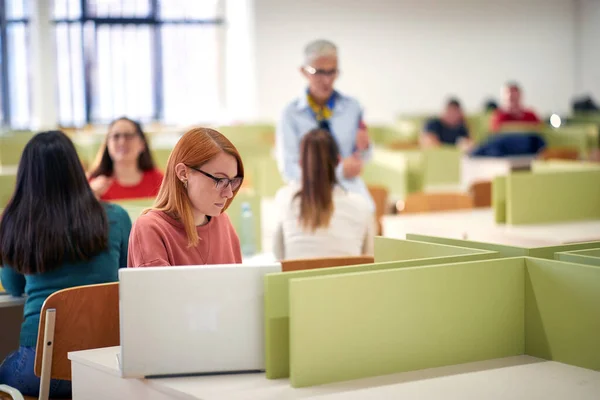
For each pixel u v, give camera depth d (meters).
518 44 13.80
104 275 2.68
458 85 13.53
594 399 1.75
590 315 1.96
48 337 2.36
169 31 12.84
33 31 12.62
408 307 1.93
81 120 12.77
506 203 4.43
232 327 1.87
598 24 13.85
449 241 2.28
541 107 14.05
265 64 12.57
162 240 2.21
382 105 13.20
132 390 1.90
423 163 6.82
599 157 7.23
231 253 2.38
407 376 1.90
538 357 2.07
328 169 3.28
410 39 13.20
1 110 12.99
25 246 2.58
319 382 1.83
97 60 12.72
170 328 1.85
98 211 2.65
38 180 2.60
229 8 12.91
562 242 3.85
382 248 2.36
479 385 1.84
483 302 2.03
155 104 12.93
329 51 4.10
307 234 3.30
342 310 1.85
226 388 1.80
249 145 7.78
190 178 2.19
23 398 2.32
